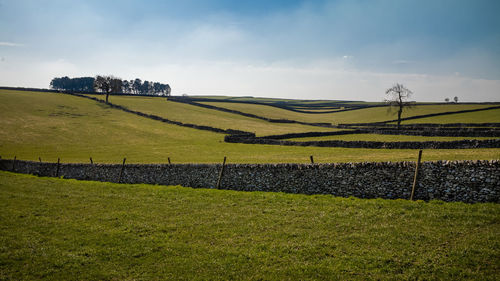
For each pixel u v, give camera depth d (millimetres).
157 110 119875
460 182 15797
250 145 59656
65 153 55031
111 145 64750
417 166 17047
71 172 35875
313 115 154000
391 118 112312
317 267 10742
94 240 13820
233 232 14172
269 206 17766
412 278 9734
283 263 11203
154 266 11531
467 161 15805
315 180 20516
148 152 54969
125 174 31266
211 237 13758
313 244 12352
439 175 16406
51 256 12375
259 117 120938
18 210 18359
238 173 23906
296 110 169500
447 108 121062
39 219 16641
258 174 22984
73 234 14516
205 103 159125
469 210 14055
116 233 14500
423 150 40000
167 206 18781
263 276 10500
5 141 64062
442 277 9648
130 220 16281
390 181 17844
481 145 37406
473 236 11648
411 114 115312
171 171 27938
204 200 19953
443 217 13695
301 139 67188
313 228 13945
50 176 37688
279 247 12359
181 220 16094
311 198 18766
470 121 86562
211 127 83688
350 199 18031
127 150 58000
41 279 10844
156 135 77062
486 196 15062
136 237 14039
